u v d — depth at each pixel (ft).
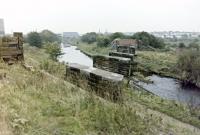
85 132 17.15
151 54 173.68
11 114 16.25
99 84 29.01
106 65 58.70
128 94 33.55
